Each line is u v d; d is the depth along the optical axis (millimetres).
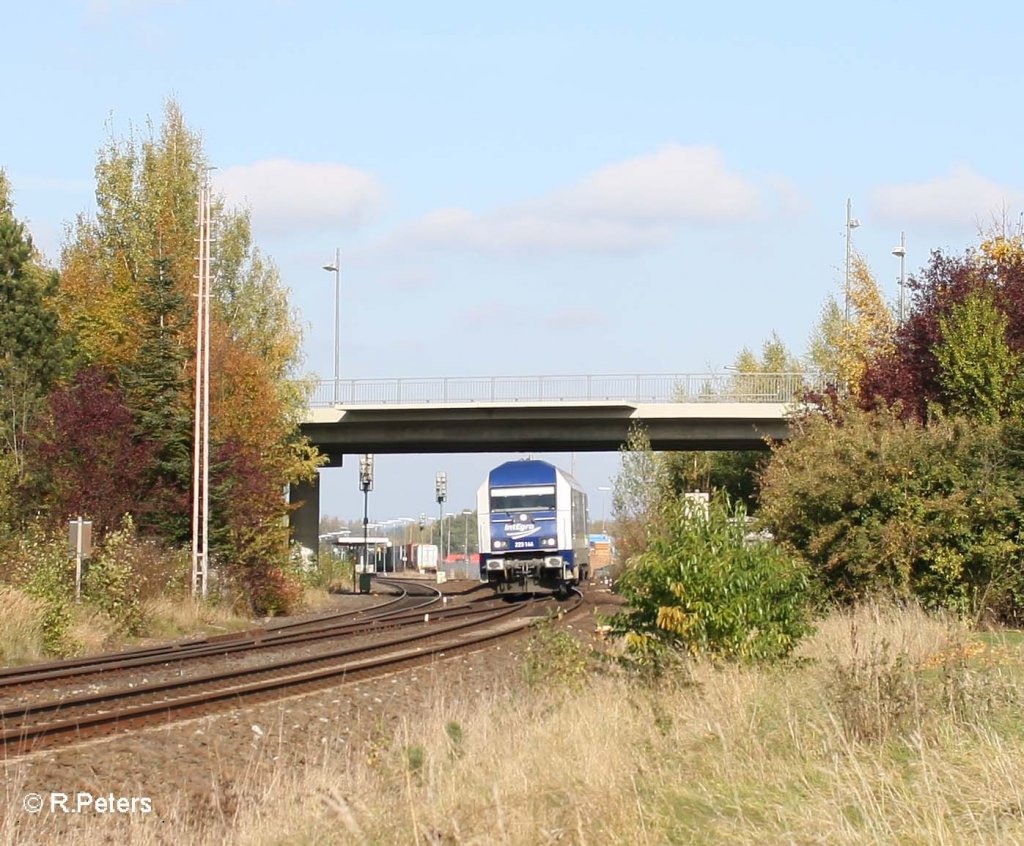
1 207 69812
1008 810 11219
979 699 15375
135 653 34812
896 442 31453
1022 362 35500
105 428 49344
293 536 83500
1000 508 30250
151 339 55688
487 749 15477
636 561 21172
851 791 11891
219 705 22594
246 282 75500
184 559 51781
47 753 17500
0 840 12906
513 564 67312
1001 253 40250
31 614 35344
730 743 14617
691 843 11133
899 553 30188
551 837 11133
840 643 22203
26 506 48969
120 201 71875
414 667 30188
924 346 39125
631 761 14094
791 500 31844
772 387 70562
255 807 13703
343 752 18234
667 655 19578
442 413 71688
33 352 59844
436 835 11445
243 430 60625
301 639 38531
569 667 22375
